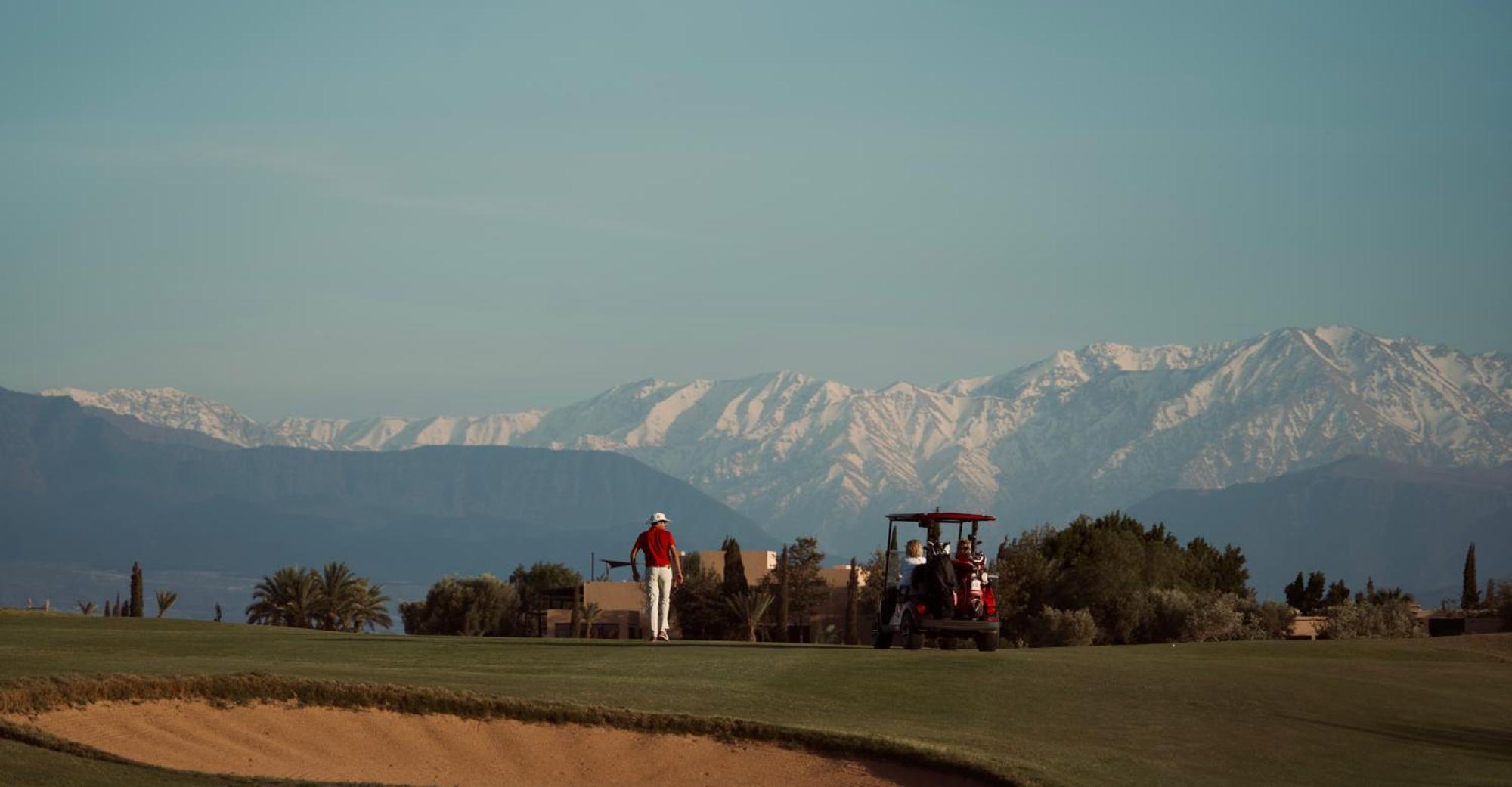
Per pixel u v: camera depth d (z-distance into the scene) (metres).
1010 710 60.84
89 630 90.75
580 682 60.31
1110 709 62.28
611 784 49.81
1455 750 59.41
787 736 52.53
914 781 49.72
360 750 51.06
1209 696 66.19
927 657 73.75
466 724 53.22
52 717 48.56
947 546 83.69
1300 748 57.44
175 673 53.53
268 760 49.09
